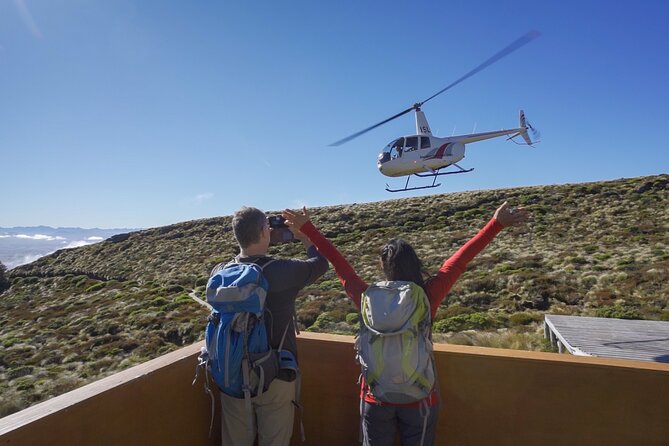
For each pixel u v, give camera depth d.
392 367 1.89
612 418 2.17
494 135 20.61
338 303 21.28
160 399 2.17
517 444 2.29
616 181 41.62
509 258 25.89
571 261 23.33
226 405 2.22
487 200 42.31
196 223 51.62
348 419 2.59
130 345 19.80
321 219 44.94
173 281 32.72
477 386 2.34
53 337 22.59
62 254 49.00
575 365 2.21
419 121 20.09
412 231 36.56
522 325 16.17
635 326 10.53
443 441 2.39
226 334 2.01
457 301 20.38
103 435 1.83
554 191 41.28
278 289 2.15
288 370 2.14
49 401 1.73
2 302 35.03
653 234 26.94
